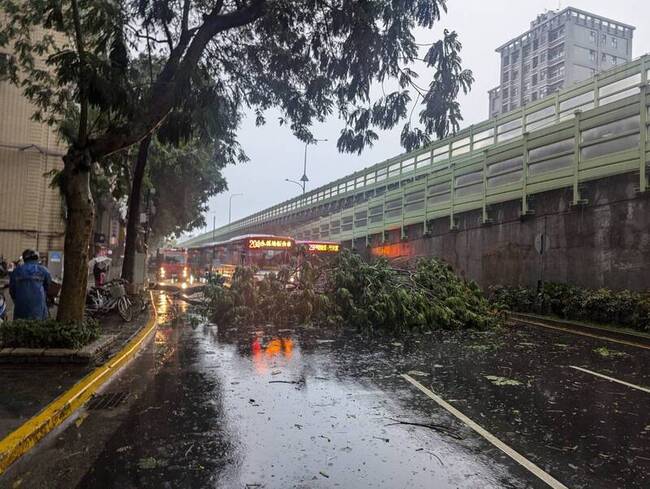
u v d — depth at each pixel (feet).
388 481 14.16
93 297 43.24
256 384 24.59
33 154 65.98
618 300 44.91
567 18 324.80
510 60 371.97
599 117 49.90
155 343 36.35
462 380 26.16
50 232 67.26
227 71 40.06
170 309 61.05
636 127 46.65
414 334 43.09
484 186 67.72
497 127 75.46
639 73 50.65
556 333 44.50
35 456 15.38
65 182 28.30
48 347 26.08
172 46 34.37
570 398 22.95
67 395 20.07
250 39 38.27
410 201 86.99
